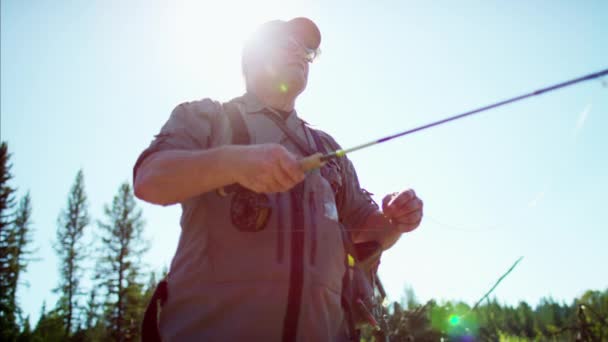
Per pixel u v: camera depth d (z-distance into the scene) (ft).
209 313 5.29
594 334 33.60
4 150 159.74
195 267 5.58
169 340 5.41
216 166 4.99
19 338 131.13
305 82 7.55
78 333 159.43
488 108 4.49
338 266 6.07
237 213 5.57
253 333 5.16
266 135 6.63
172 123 6.18
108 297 160.66
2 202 157.07
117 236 165.58
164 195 5.32
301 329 5.27
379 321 8.41
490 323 42.65
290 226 5.63
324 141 7.68
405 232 7.13
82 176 179.22
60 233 168.76
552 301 91.97
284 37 7.47
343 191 7.72
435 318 34.71
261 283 5.31
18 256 165.37
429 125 4.83
